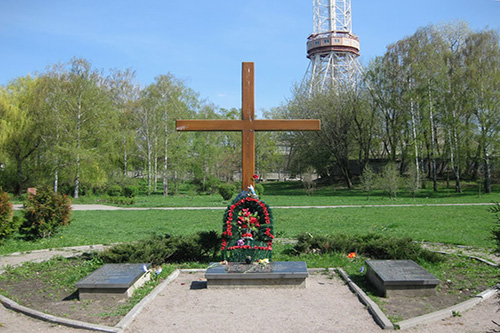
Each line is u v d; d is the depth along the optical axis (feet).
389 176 111.65
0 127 118.42
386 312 20.68
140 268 26.53
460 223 56.85
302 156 165.27
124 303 22.45
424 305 21.68
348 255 32.76
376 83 147.64
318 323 19.61
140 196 142.00
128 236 48.03
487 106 118.73
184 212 80.84
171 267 30.27
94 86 129.80
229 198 116.67
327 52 202.59
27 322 20.38
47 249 39.60
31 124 122.83
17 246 41.01
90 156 119.75
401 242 32.24
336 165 191.21
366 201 105.40
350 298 23.38
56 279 27.61
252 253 28.07
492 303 22.17
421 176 130.72
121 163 159.02
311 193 142.82
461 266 29.96
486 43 125.59
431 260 30.40
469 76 122.62
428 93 130.21
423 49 135.03
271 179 263.49
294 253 34.50
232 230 28.58
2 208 41.81
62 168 122.62
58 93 121.49
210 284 25.13
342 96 151.33
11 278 27.91
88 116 124.47
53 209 45.24
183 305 22.36
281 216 69.21
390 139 154.92
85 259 32.91
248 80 30.12
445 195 123.54
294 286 25.14
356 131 158.61
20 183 129.29
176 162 156.46
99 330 18.95
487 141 120.57
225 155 187.32
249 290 24.80
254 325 19.43
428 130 133.90
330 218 65.26
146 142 156.87
